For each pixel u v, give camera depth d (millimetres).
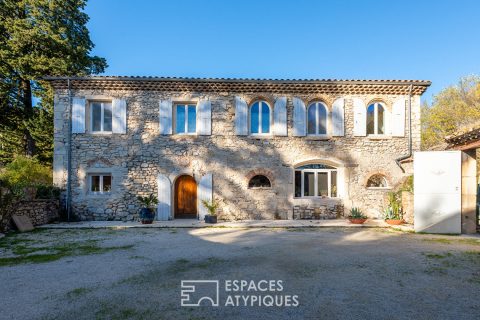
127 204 10711
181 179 11414
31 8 13664
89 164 10750
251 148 11125
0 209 7941
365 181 11148
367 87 11211
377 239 7305
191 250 6133
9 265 5059
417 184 8352
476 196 8398
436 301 3549
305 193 11406
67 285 4082
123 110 10906
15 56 13398
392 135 11281
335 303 3471
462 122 22703
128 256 5648
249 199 10961
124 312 3242
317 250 6105
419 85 11211
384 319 3086
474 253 5855
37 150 16000
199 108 11117
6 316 3164
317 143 11234
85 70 15750
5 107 14312
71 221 10453
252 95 11273
